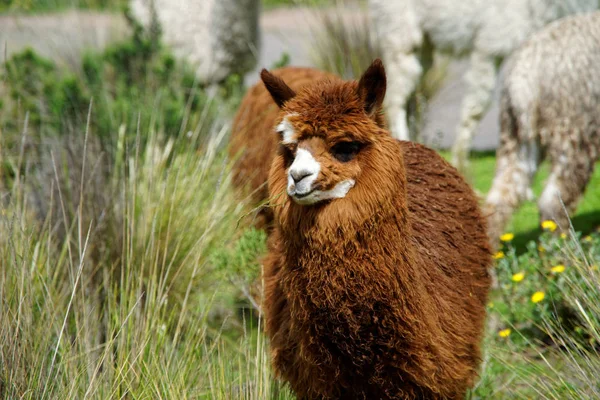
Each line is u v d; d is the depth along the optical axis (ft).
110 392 44.21
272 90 41.78
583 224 84.48
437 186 49.60
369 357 40.09
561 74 70.13
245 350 49.98
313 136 38.70
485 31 100.99
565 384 44.34
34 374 43.75
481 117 104.22
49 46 98.68
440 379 41.11
